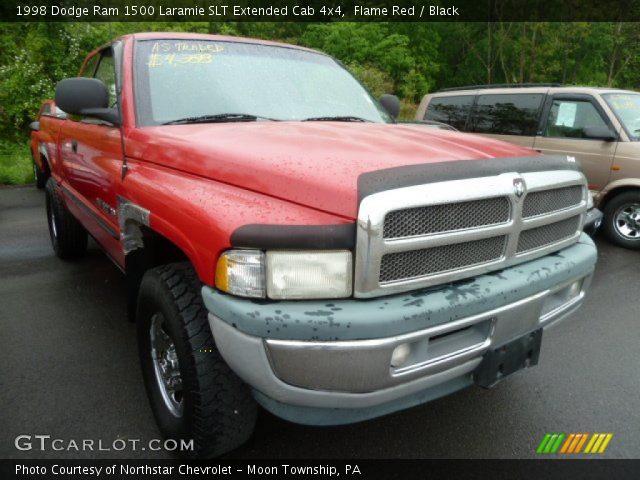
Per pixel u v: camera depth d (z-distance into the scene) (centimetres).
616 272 522
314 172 184
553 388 298
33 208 754
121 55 303
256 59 328
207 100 287
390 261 173
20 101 1152
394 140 233
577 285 245
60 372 299
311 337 165
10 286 433
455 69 2675
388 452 240
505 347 205
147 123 269
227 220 177
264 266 169
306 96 322
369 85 1798
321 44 1964
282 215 174
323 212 173
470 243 192
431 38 2380
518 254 211
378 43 1978
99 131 317
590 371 318
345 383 171
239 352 174
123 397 276
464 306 183
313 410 187
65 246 481
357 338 166
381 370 171
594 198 632
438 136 254
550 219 220
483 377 204
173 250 248
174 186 217
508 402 283
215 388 200
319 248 167
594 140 627
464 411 274
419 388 187
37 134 561
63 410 264
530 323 212
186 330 200
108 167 290
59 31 1195
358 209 167
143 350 247
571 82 2369
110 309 388
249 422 212
